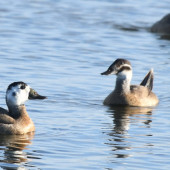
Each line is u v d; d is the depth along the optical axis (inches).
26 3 1264.8
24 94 563.8
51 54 876.6
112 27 1100.5
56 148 503.2
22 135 544.7
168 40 1037.8
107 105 674.8
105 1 1331.2
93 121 594.9
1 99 652.7
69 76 766.5
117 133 553.0
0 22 1074.7
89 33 1039.0
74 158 479.2
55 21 1114.1
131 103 683.4
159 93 733.3
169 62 869.8
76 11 1213.1
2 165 460.1
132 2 1333.7
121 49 935.7
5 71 768.3
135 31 1089.4
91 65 826.8
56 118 597.6
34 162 468.4
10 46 911.0
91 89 721.6
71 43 955.3
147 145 518.6
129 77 696.4
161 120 611.5
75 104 659.4
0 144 513.7
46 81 735.1
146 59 880.9
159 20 1152.8
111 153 493.4
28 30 1030.4
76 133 548.7
